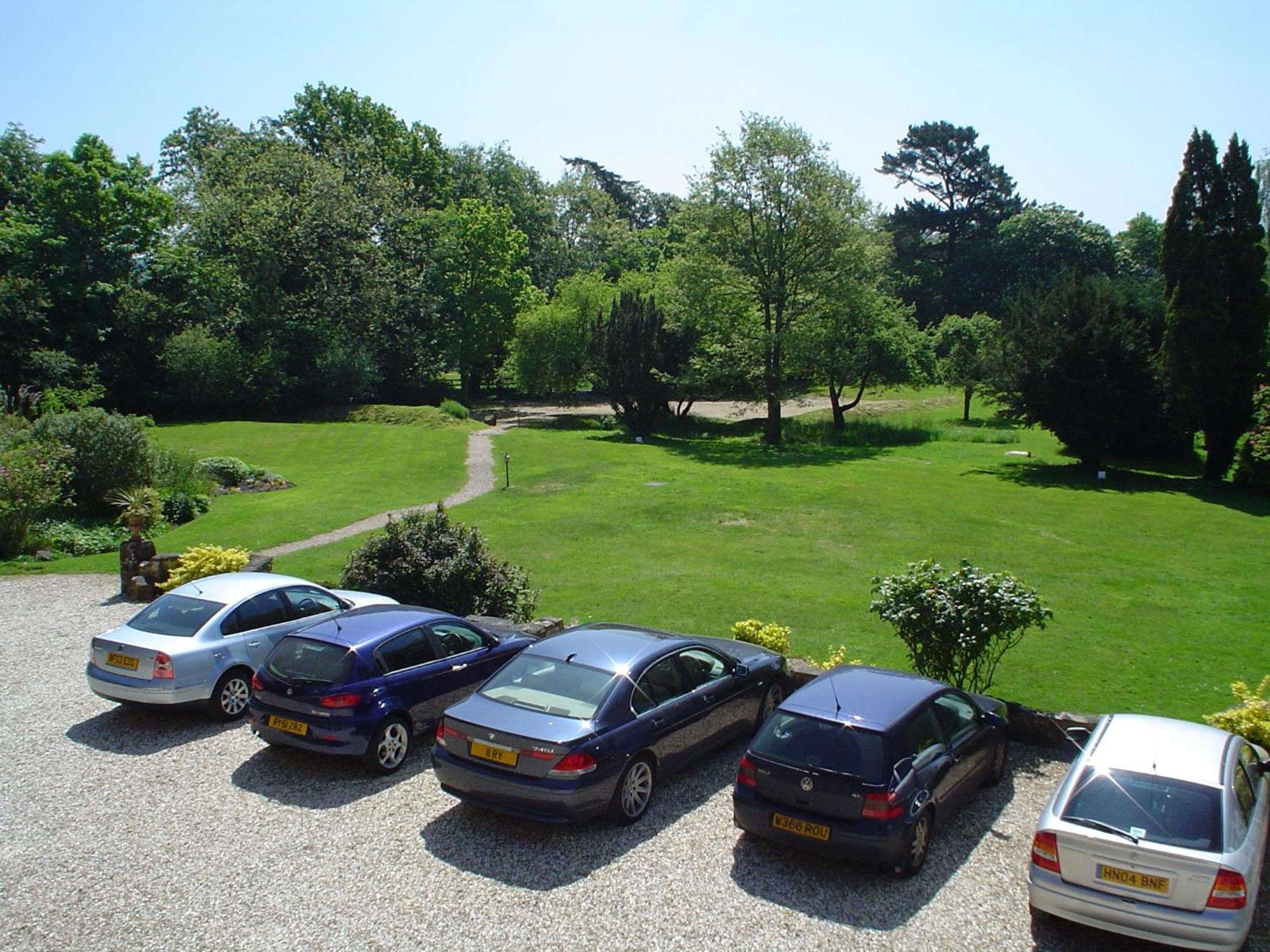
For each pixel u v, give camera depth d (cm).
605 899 668
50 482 2158
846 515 2675
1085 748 705
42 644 1335
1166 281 3319
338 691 874
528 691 812
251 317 5238
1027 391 3547
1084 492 3142
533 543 2255
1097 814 621
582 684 813
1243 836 605
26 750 946
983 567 2086
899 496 3002
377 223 5878
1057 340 3459
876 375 5253
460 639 1027
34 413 3509
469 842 758
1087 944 623
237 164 5872
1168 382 3291
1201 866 573
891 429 5169
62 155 4875
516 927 630
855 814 681
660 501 2823
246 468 3123
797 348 4478
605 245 8681
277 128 6650
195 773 894
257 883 687
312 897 668
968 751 797
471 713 784
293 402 5272
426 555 1421
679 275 4644
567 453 3962
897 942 621
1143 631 1606
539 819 732
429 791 860
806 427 5291
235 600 1080
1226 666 1415
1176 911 577
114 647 1002
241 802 830
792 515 2664
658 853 740
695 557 2147
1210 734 710
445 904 660
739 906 662
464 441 4281
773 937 622
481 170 7588
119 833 766
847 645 1485
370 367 5434
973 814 822
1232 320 3222
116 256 5038
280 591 1133
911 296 8412
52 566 1905
